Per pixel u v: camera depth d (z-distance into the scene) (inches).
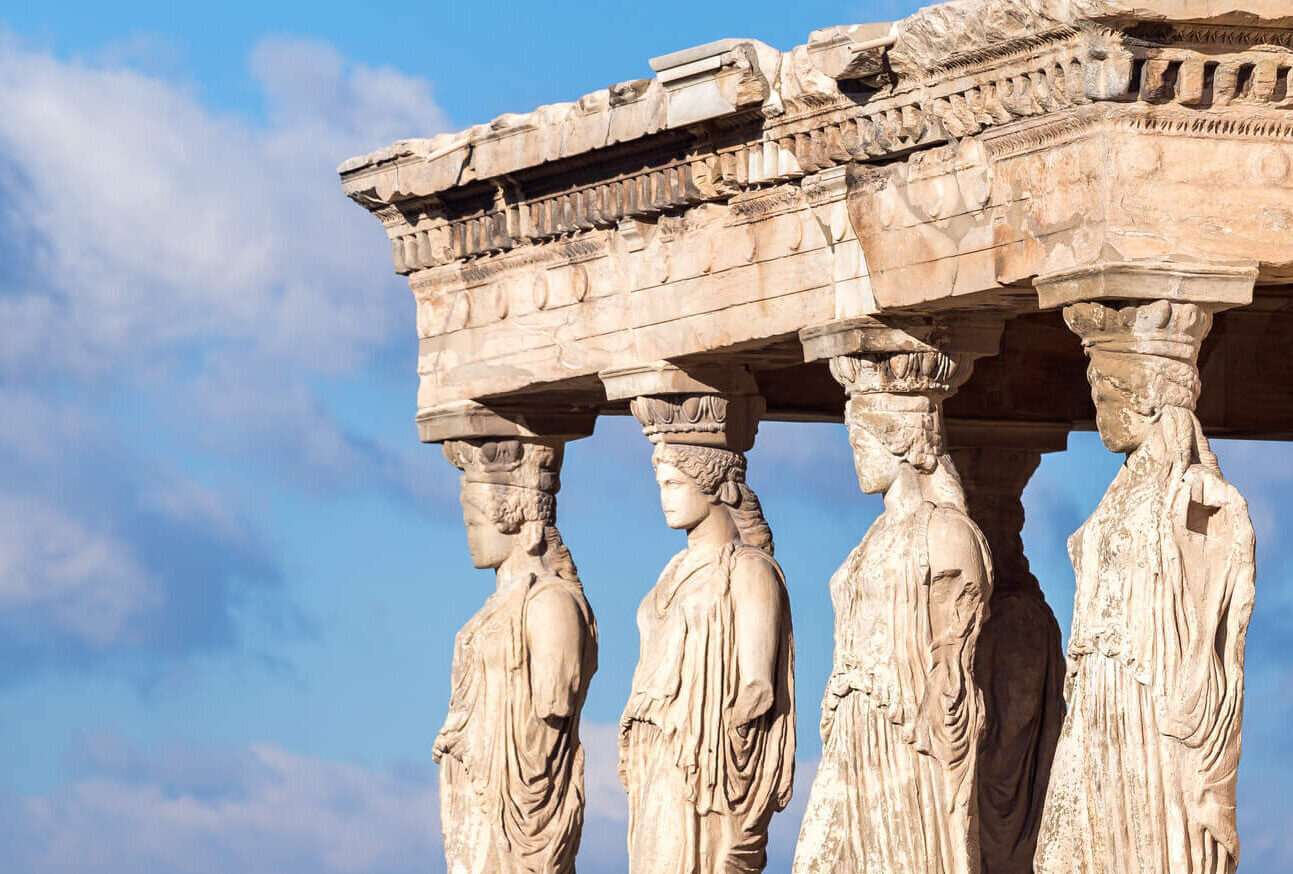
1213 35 730.8
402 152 965.2
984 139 771.4
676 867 877.2
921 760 799.1
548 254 925.8
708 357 877.2
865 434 815.7
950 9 766.5
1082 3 724.7
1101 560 743.1
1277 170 743.7
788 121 823.7
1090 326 742.5
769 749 884.6
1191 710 729.0
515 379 941.8
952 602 800.9
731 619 878.4
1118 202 733.9
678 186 864.3
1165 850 730.8
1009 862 947.3
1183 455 733.9
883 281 802.8
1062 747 749.9
